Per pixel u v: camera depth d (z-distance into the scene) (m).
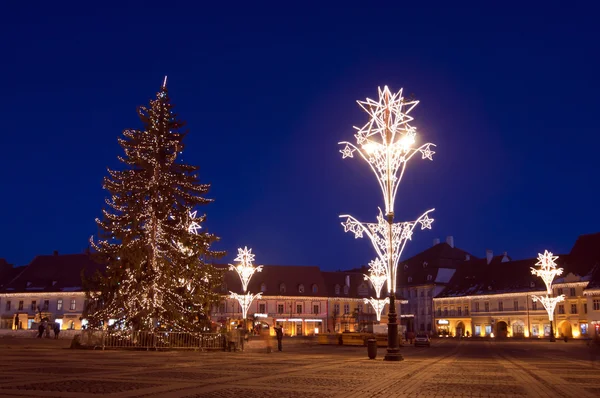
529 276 104.31
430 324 121.12
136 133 40.19
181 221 39.62
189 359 27.42
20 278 97.50
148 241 38.47
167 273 37.91
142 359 26.52
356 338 57.75
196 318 39.00
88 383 15.09
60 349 34.66
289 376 18.61
